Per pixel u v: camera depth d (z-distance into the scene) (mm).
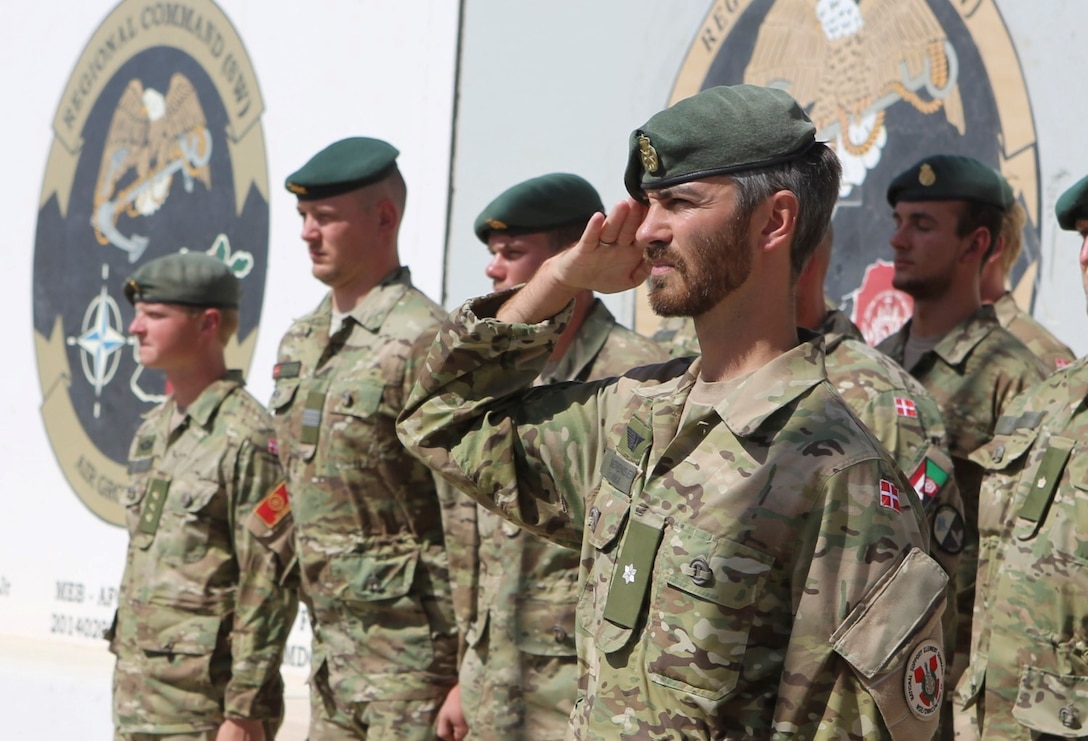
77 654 7797
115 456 7949
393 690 4211
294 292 6820
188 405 5004
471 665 3955
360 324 4398
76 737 7250
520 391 2402
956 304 4223
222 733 4613
